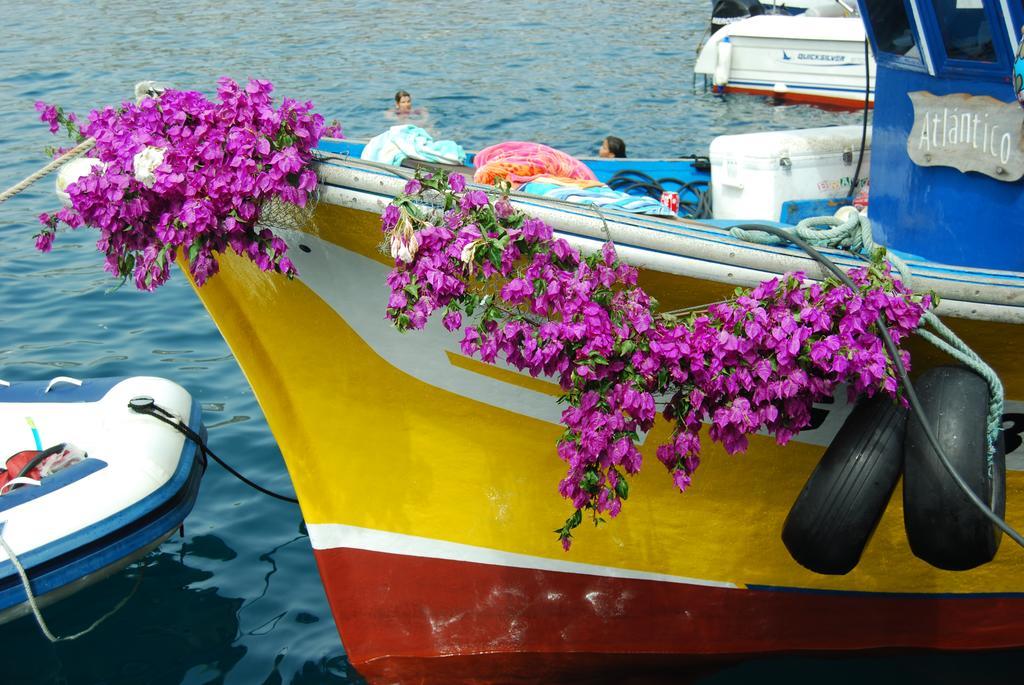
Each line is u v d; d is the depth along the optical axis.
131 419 5.79
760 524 4.55
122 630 5.18
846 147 5.53
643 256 3.70
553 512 4.53
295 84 17.61
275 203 3.68
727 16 21.39
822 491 3.85
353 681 4.80
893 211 4.63
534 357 3.39
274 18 25.38
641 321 3.37
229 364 8.16
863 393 3.85
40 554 4.97
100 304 9.24
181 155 3.38
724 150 5.59
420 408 4.34
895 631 4.96
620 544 4.59
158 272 3.47
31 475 5.38
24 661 4.99
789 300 3.45
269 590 5.46
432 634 4.84
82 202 3.46
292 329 4.25
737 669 4.87
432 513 4.61
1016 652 5.04
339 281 4.06
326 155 3.74
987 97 4.04
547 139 14.14
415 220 3.38
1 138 14.49
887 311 3.47
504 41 21.66
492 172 4.71
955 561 3.71
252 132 3.43
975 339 3.94
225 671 4.86
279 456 6.77
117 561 5.24
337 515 4.70
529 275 3.38
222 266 4.14
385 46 21.22
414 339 4.14
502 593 4.73
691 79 18.17
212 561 5.71
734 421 3.39
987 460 3.62
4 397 6.12
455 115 15.38
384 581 4.77
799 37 16.64
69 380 6.17
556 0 27.70
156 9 27.22
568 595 4.71
